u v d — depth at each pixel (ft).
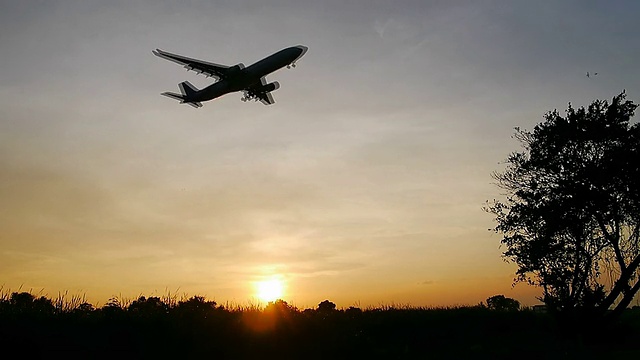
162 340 63.26
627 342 93.40
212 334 68.03
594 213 98.73
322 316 84.58
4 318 58.03
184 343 64.23
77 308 67.26
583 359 75.15
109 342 60.03
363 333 80.48
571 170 102.12
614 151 99.45
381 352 74.02
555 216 100.42
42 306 64.75
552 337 92.99
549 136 104.17
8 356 52.42
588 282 100.68
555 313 100.78
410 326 92.27
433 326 94.17
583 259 101.81
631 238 99.09
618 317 103.60
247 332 70.69
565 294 100.48
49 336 57.82
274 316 76.23
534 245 101.65
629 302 96.89
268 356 67.31
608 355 77.82
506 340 88.84
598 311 98.58
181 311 72.84
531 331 97.09
